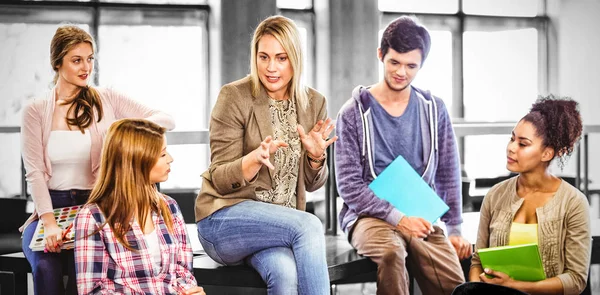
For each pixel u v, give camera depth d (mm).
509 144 3525
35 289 3430
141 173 2922
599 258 4055
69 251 3492
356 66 5941
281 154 3338
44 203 3555
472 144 6008
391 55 3850
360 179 3824
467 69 6145
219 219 3238
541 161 3465
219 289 4754
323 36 5938
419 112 3953
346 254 3791
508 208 3535
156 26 5727
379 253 3562
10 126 5301
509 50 6164
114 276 2850
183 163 5715
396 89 3869
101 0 5562
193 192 5363
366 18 5941
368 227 3707
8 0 5309
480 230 3645
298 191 3400
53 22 5430
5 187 5258
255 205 3223
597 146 5742
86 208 2873
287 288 3080
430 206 3764
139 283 2871
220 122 3289
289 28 3305
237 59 5777
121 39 5652
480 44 6160
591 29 5859
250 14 5781
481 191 5836
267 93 3371
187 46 5812
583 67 5902
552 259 3402
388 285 3529
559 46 6031
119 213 2873
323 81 5961
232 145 3283
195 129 5582
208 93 5867
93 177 3711
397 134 3918
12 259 3666
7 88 5336
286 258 3127
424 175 3939
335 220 4512
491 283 3176
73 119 3678
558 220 3404
